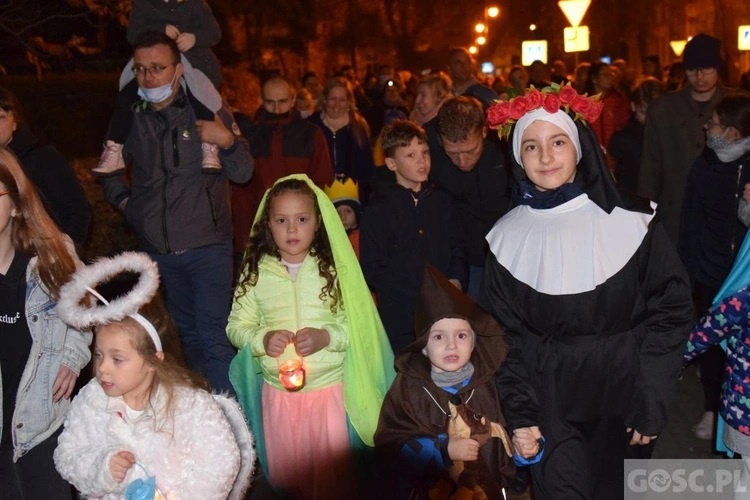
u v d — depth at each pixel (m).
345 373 4.47
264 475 4.79
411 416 4.08
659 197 7.38
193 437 3.28
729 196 5.52
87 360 3.80
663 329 3.82
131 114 5.88
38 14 7.95
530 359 3.95
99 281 3.28
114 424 3.28
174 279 6.07
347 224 6.72
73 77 10.05
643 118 8.43
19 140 5.48
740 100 5.45
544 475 3.96
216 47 19.41
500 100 3.98
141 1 6.32
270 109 7.09
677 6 34.34
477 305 4.05
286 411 4.48
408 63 35.03
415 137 5.23
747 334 3.99
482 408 4.08
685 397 6.62
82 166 7.88
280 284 4.48
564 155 3.79
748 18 28.98
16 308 3.62
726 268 5.60
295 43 24.83
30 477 3.71
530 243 3.88
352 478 4.53
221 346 6.13
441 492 4.07
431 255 5.30
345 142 8.28
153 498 3.17
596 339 3.82
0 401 3.58
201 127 5.83
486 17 38.62
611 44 35.03
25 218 3.61
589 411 3.88
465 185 5.75
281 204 4.40
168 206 5.90
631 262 3.77
